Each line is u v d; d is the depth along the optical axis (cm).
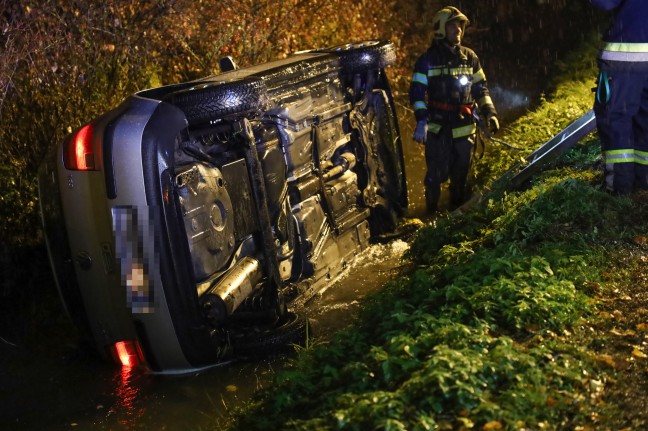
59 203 501
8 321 583
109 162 471
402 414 350
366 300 558
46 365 529
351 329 480
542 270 484
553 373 377
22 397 490
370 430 346
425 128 737
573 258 495
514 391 356
